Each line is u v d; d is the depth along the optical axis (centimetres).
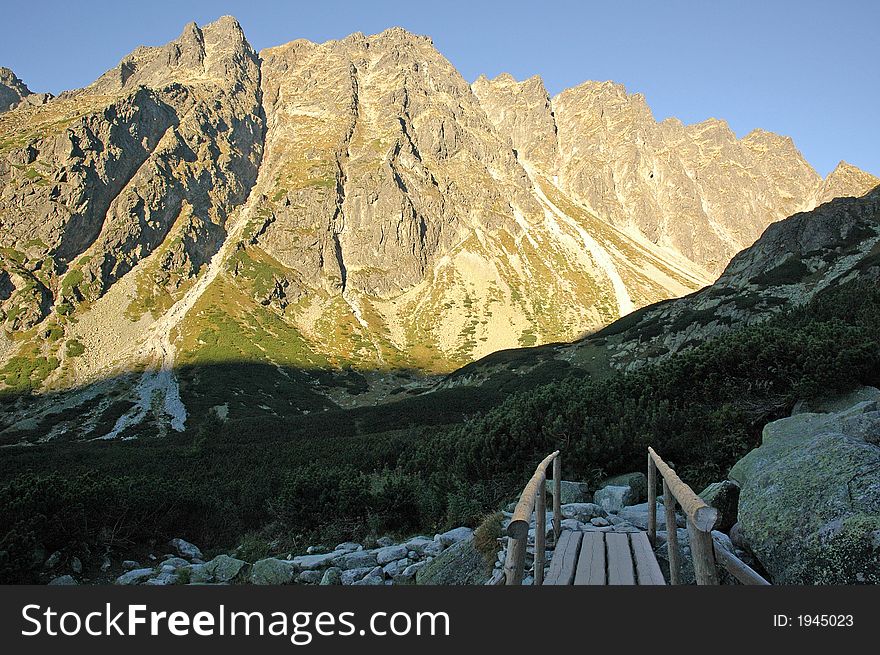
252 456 3856
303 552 1486
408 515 1641
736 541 838
